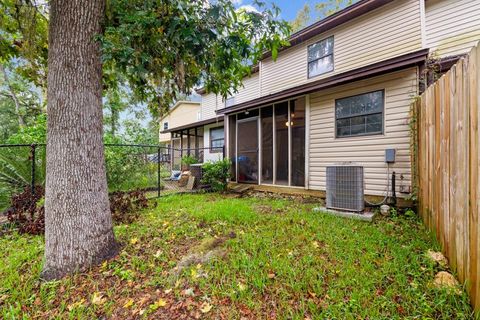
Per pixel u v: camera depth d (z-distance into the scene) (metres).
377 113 4.65
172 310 1.63
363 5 5.40
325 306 1.57
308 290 1.76
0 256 2.53
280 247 2.51
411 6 4.89
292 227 3.17
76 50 2.19
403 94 4.30
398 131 4.36
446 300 1.55
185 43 2.37
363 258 2.18
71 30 2.18
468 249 1.55
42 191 3.99
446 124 2.11
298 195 5.79
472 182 1.50
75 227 2.19
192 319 1.54
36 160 4.66
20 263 2.33
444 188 2.16
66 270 2.14
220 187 6.92
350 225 3.22
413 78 4.18
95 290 1.90
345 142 5.11
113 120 15.42
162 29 2.41
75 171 2.21
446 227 2.07
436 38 5.36
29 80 3.45
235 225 3.33
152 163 7.74
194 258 2.32
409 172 4.21
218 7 2.14
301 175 5.93
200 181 7.28
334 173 4.00
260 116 6.90
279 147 6.42
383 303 1.56
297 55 7.11
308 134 5.74
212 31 2.35
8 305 1.72
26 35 2.84
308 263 2.13
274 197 5.75
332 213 3.87
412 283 1.74
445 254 2.09
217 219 3.62
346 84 5.09
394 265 2.01
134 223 3.51
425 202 3.07
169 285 1.92
